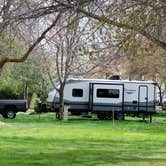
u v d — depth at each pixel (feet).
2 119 171.53
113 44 51.75
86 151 78.33
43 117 190.39
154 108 188.24
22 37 59.72
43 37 63.21
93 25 49.88
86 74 191.01
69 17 48.08
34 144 87.25
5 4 50.85
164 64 173.06
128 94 188.85
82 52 54.39
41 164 63.16
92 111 187.73
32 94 280.31
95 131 120.06
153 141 98.53
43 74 231.30
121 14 48.29
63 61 183.21
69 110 188.24
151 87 189.16
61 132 114.93
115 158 70.49
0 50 77.97
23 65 220.64
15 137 100.27
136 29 47.70
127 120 187.62
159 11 46.68
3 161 65.31
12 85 246.06
